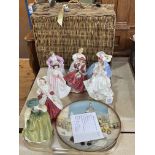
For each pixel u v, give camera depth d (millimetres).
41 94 786
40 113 684
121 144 708
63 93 895
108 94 863
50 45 1021
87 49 1014
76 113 797
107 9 969
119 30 1157
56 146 700
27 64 1819
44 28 969
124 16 1121
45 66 1097
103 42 985
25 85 1569
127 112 846
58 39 998
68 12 948
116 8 1101
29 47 1119
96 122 760
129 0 1074
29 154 683
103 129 735
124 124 791
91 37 974
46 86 784
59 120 769
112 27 936
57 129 737
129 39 1182
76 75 917
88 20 925
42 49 1036
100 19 917
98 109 811
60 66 909
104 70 846
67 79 929
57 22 943
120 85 1006
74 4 1028
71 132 728
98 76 847
